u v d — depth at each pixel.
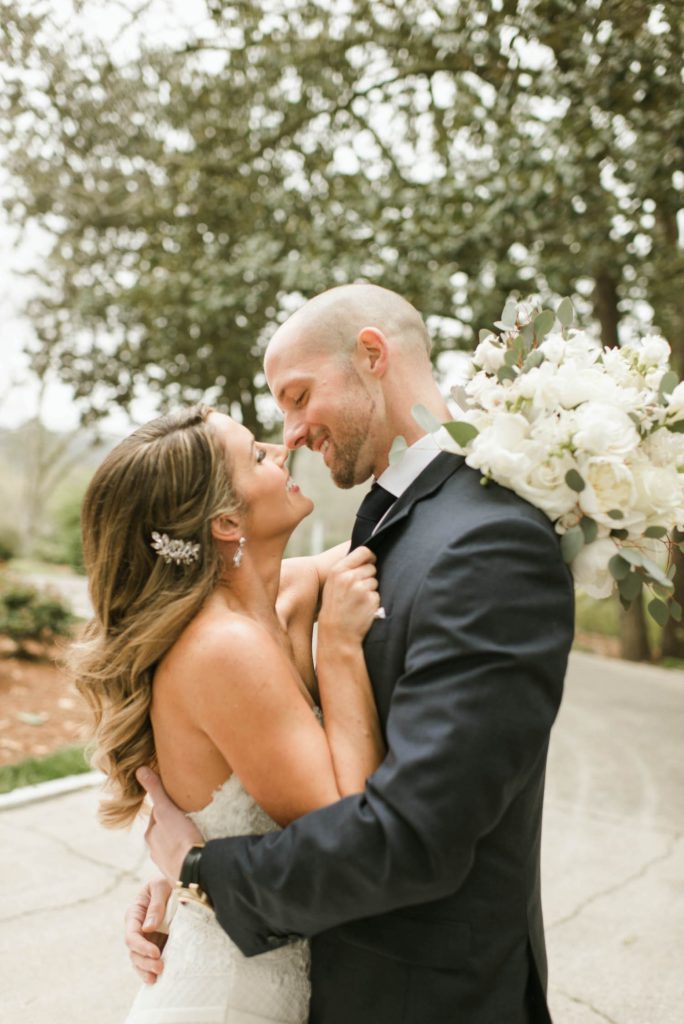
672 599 1.37
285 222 7.85
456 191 6.54
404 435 1.47
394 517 1.32
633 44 3.51
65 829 3.88
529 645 1.09
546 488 1.21
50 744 5.06
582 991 2.71
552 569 1.14
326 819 1.10
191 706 1.24
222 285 7.61
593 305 9.88
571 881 3.51
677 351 9.48
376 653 1.24
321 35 6.01
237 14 5.59
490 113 5.91
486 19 4.07
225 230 8.18
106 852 3.64
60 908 3.15
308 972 1.35
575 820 4.22
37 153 5.73
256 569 1.42
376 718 1.24
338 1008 1.24
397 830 1.04
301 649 1.54
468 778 1.04
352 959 1.23
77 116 5.08
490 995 1.17
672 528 1.34
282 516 1.42
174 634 1.29
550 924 3.15
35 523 16.28
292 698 1.22
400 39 5.41
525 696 1.08
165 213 8.14
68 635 7.27
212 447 1.36
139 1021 1.33
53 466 17.20
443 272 6.52
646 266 7.74
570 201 5.72
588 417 1.21
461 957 1.17
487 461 1.20
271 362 1.50
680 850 3.84
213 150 7.66
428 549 1.22
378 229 7.03
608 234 6.33
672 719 6.55
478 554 1.14
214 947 1.32
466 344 8.67
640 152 4.30
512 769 1.06
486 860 1.20
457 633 1.09
